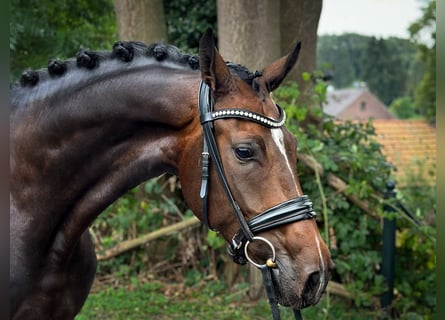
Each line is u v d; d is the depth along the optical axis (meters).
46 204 1.96
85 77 1.98
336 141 4.71
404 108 30.73
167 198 4.96
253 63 4.36
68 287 2.10
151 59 1.98
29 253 1.95
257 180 1.69
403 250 4.43
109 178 1.98
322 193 4.04
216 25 5.48
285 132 1.77
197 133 1.81
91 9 7.16
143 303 4.45
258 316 4.27
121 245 4.81
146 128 1.94
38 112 1.98
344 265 4.14
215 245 4.42
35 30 6.08
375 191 4.35
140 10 4.86
